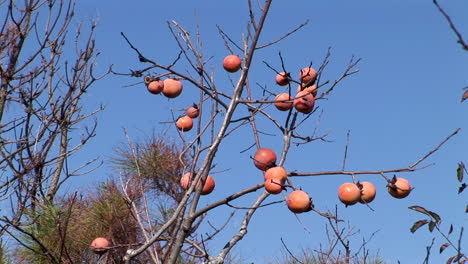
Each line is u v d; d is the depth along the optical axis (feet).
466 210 9.73
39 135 16.38
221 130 9.89
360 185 9.59
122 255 14.51
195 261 13.87
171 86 11.61
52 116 16.42
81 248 15.15
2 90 15.72
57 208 15.80
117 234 14.82
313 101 11.25
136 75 11.25
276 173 9.51
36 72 16.05
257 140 11.59
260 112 11.89
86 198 16.15
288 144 11.53
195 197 9.95
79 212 15.67
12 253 15.05
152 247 11.71
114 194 15.53
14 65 15.78
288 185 9.43
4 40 15.92
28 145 16.12
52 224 15.24
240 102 10.01
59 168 18.85
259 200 11.22
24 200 15.64
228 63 11.56
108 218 14.87
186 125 11.62
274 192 9.49
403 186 9.61
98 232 14.89
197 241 12.27
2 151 15.72
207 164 9.90
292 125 11.70
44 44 16.14
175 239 10.96
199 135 10.92
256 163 10.20
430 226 9.99
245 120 11.54
